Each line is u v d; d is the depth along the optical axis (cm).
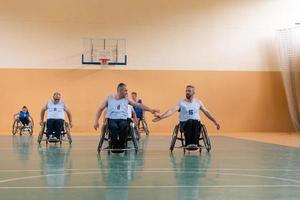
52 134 1193
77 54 1931
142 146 1155
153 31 1967
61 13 1925
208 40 1994
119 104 947
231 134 1828
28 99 1912
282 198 458
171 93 1975
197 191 495
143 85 1961
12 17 1903
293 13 2031
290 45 1997
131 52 1956
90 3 1936
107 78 1945
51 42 1922
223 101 2000
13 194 470
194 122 967
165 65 1973
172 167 714
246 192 491
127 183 548
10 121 1906
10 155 898
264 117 2022
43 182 551
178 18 1978
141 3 1961
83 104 1931
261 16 2019
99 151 931
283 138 1554
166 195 470
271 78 2027
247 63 2014
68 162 775
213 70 1995
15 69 1908
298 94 1983
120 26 1950
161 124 1958
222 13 2000
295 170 685
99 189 503
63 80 1927
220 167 719
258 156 908
